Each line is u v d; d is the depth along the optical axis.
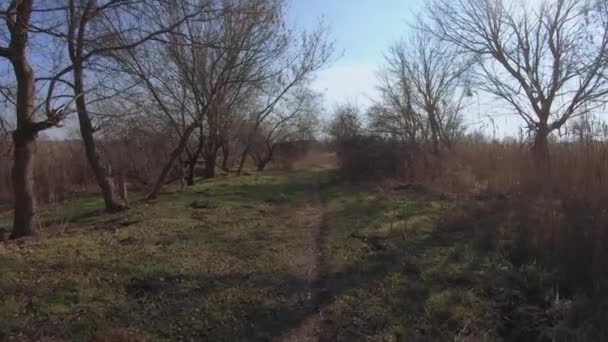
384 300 6.10
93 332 5.14
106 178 13.44
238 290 6.50
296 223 11.44
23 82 9.48
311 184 21.89
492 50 18.12
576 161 12.70
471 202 12.30
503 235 8.60
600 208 8.38
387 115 26.50
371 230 10.09
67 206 14.45
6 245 8.74
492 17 17.91
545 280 6.45
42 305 5.74
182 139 16.47
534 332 5.21
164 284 6.64
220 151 33.56
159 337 5.11
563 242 7.28
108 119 15.07
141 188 20.19
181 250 8.54
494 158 17.42
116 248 8.64
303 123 32.94
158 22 11.66
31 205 9.81
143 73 14.84
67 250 8.41
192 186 20.31
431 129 24.28
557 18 16.67
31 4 8.72
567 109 16.61
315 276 7.19
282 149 36.22
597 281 6.20
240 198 15.98
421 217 11.17
